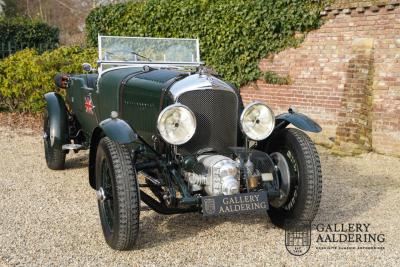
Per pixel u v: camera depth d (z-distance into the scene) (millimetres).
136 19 11016
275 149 4578
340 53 8141
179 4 10203
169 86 4305
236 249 4133
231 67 9539
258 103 4094
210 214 3746
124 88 4926
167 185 4082
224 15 9484
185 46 5992
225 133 4293
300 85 8766
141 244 4191
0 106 10656
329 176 6547
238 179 3947
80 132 6453
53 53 10406
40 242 4230
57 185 5895
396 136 7520
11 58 10305
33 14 29516
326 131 8414
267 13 8914
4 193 5566
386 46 7547
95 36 11805
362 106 7777
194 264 3848
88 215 4895
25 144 8117
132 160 3953
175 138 3850
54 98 6363
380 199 5574
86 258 3930
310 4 8422
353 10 7863
